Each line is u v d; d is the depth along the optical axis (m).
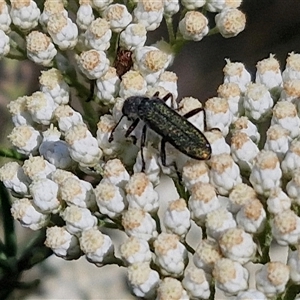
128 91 0.11
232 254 0.10
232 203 0.10
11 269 0.12
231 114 0.11
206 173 0.10
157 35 0.15
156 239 0.10
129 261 0.10
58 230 0.10
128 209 0.10
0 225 0.12
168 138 0.10
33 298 0.16
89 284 0.16
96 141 0.11
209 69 0.17
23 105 0.12
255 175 0.10
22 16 0.11
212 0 0.12
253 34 0.18
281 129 0.10
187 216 0.10
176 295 0.10
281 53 0.17
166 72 0.11
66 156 0.11
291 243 0.10
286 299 0.10
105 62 0.11
